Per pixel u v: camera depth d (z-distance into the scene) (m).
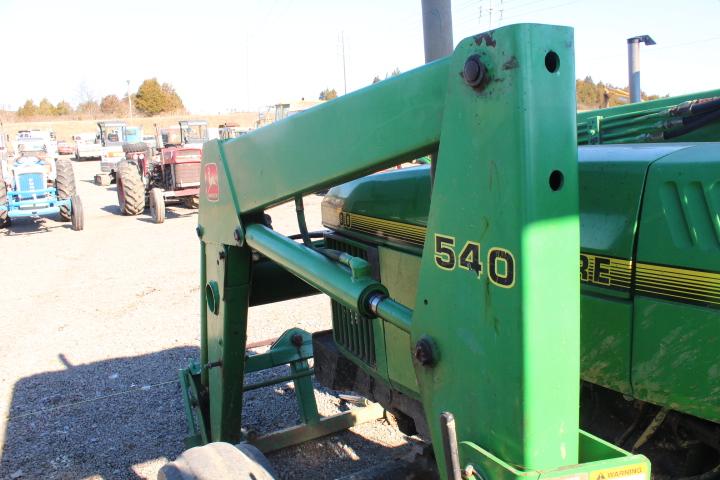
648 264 1.41
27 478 3.26
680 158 1.42
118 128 21.33
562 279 1.08
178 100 66.56
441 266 1.25
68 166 12.14
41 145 15.56
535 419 1.09
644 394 1.44
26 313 6.37
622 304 1.46
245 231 2.21
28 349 5.30
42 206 11.78
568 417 1.12
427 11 1.69
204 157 2.48
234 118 52.97
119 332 5.68
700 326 1.32
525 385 1.08
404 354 2.27
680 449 1.54
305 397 3.47
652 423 1.52
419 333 1.33
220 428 2.71
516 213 1.05
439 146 1.23
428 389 1.33
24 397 4.30
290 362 3.42
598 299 1.51
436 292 1.27
